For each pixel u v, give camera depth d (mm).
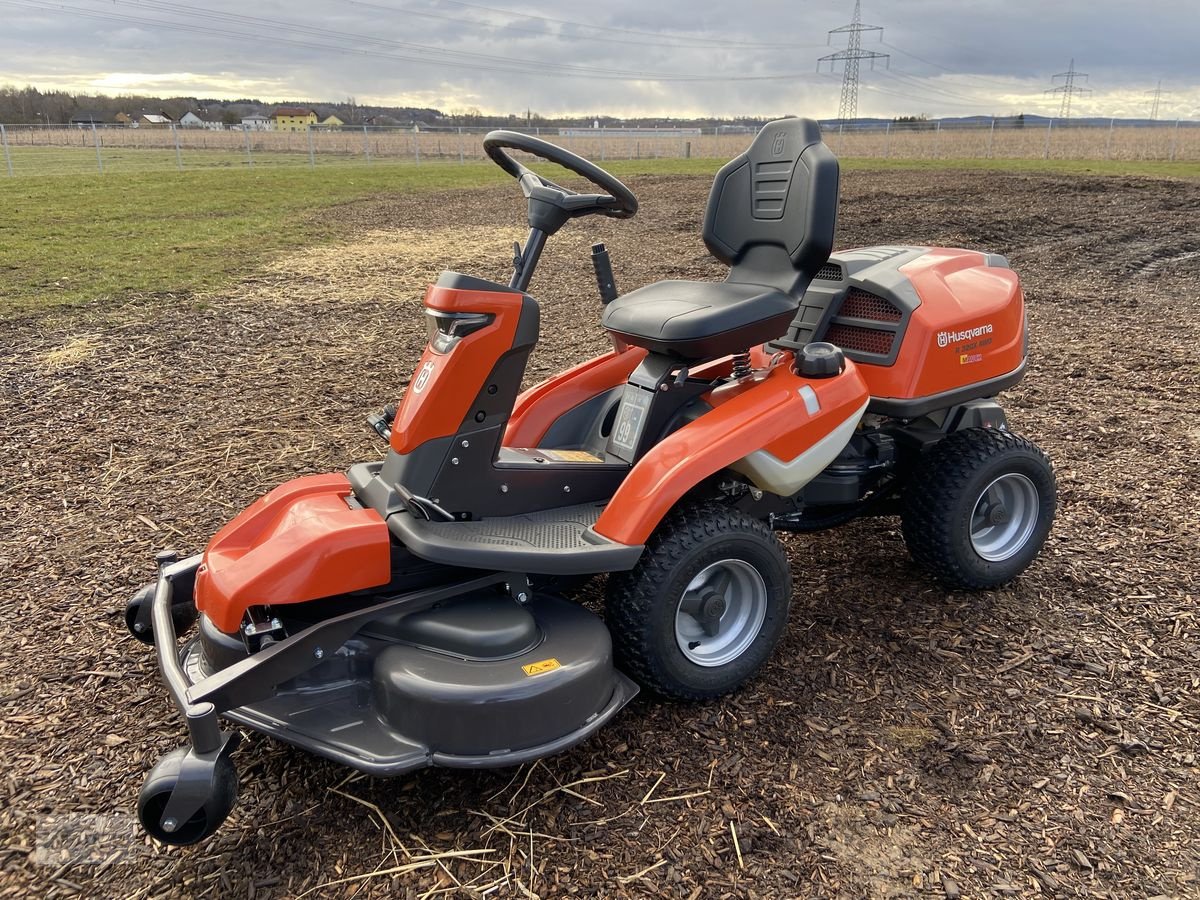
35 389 5746
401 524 2439
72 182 20172
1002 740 2584
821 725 2662
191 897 2090
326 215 15016
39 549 3744
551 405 3174
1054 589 3404
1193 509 4016
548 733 2271
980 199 15164
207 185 20031
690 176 22938
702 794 2396
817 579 3520
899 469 3430
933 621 3203
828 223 2900
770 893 2080
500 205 16656
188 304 8133
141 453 4738
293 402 5527
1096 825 2264
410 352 6676
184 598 2736
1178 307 8031
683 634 2768
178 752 2119
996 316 3232
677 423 2963
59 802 2375
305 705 2359
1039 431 5035
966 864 2148
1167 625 3143
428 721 2209
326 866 2182
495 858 2199
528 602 2582
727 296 2889
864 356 3158
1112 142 36375
